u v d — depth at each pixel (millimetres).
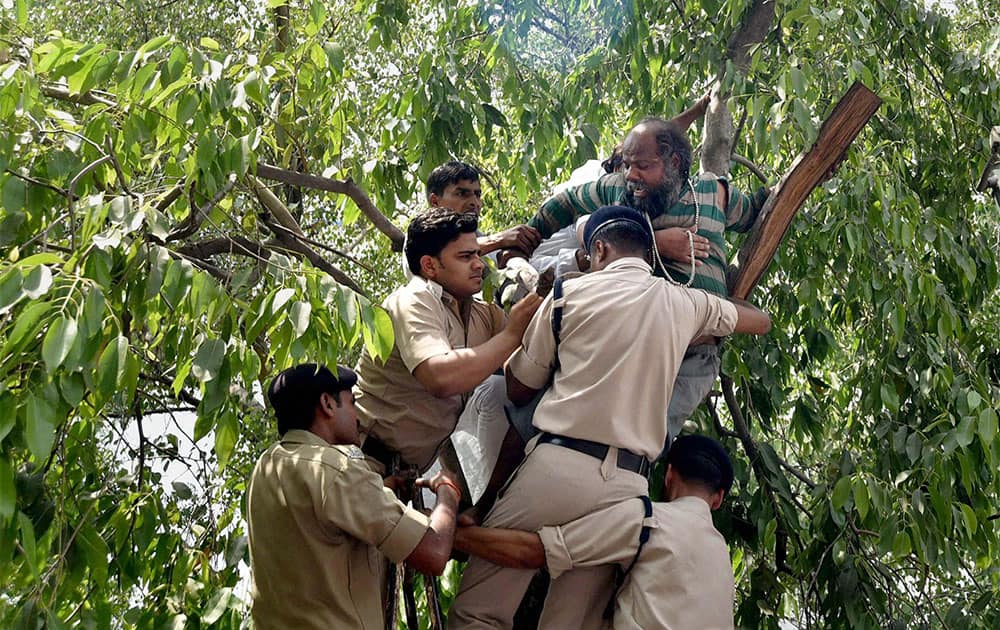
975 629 5383
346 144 5719
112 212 3309
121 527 4148
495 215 7629
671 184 3703
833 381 6742
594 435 3207
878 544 5125
